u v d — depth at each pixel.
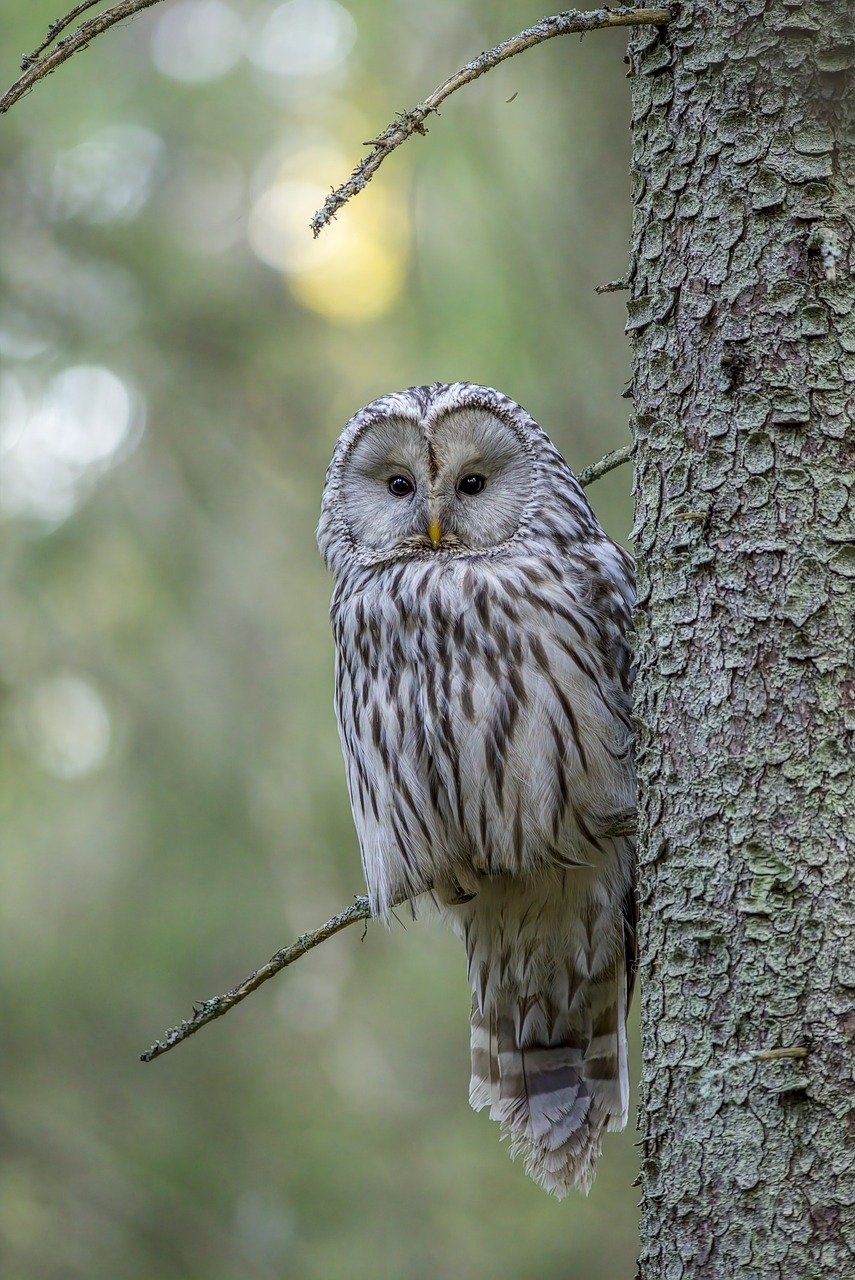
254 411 13.64
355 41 12.89
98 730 13.54
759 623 5.43
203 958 13.25
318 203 13.07
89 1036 13.02
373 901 8.59
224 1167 12.62
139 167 13.48
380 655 8.30
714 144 5.69
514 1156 8.82
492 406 8.65
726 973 5.32
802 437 5.46
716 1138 5.23
